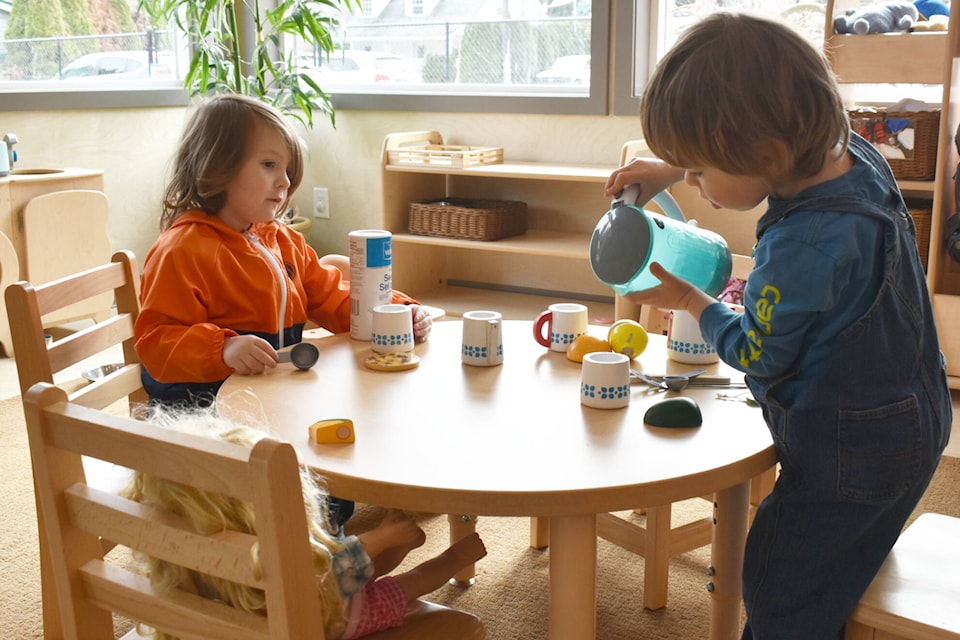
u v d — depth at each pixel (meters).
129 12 4.05
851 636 1.21
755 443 1.18
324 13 4.18
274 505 0.89
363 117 4.11
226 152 1.69
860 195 1.12
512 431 1.21
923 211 2.96
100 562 1.11
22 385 1.50
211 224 1.71
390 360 1.49
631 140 3.54
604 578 1.96
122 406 2.83
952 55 2.74
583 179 3.24
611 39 3.50
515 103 3.71
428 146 3.78
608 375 1.29
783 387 1.17
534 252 3.35
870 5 3.05
